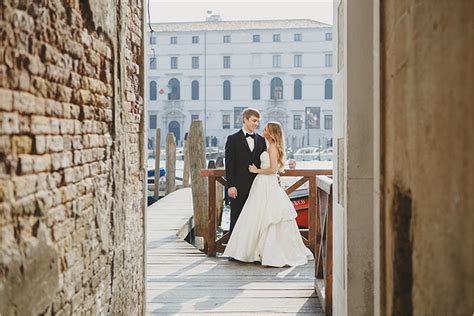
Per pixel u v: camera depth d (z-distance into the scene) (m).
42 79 2.05
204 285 5.17
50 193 2.12
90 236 2.64
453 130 1.28
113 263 3.06
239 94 51.69
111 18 2.99
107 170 2.95
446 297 1.34
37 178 2.00
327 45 50.94
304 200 8.36
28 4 1.93
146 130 3.93
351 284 3.06
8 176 1.77
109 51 2.99
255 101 51.72
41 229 2.02
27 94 1.92
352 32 3.06
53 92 2.17
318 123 51.03
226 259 6.34
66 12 2.31
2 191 1.72
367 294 3.05
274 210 5.99
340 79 3.39
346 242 3.07
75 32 2.42
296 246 6.08
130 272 3.51
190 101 51.84
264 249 5.95
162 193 17.52
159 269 5.84
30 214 1.94
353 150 3.04
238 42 51.62
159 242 7.40
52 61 2.15
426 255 1.51
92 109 2.69
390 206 2.04
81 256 2.50
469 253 1.18
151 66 52.00
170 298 4.75
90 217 2.64
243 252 6.07
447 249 1.33
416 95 1.62
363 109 3.05
